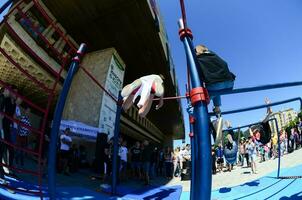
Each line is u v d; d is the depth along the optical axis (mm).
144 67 20766
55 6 13484
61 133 10562
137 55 18906
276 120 8086
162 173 16969
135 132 32281
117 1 13805
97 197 6434
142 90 4211
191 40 2883
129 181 11328
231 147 9828
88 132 11500
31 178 6887
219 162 15219
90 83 16047
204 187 2322
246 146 13969
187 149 15711
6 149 6633
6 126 6035
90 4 13773
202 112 2516
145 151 10898
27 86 16156
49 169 3871
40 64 14117
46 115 4062
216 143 4207
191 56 2777
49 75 14938
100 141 11516
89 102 15508
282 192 5848
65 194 6016
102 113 15023
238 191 6988
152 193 7996
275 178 7789
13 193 4438
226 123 7738
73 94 16250
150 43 17453
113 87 16719
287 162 11539
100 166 11234
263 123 7316
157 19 15633
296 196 5289
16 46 12695
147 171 10703
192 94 2615
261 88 3639
